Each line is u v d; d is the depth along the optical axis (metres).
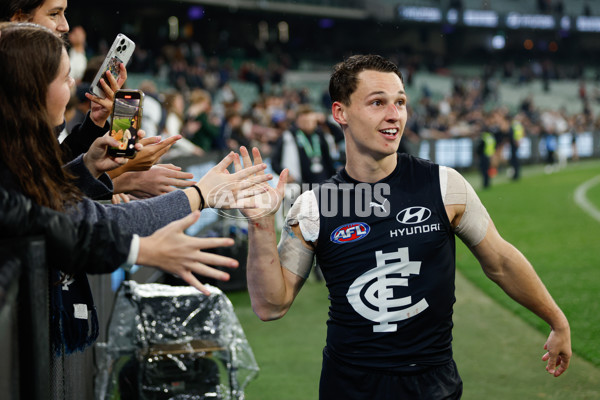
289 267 2.01
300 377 3.96
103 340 3.38
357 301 1.92
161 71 25.22
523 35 45.06
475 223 1.97
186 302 3.22
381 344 1.92
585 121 25.41
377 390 1.92
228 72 29.20
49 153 1.47
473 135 19.56
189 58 29.11
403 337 1.91
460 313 5.41
